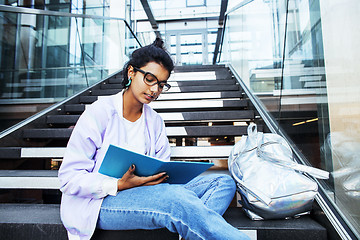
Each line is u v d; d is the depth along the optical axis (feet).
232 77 12.73
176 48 37.17
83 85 12.21
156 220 2.68
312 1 4.60
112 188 2.87
